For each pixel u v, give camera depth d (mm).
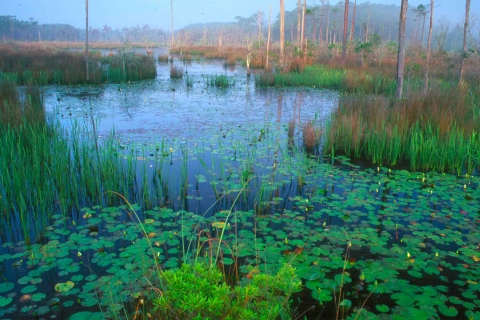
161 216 4273
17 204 4391
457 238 3756
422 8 24391
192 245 3605
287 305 2578
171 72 19312
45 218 4016
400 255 3434
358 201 4684
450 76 16578
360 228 3984
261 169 5887
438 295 2848
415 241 3695
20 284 2973
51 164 5125
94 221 4121
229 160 6266
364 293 2896
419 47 26312
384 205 4586
